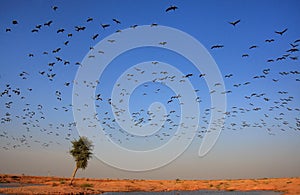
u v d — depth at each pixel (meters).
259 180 96.19
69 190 56.97
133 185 82.19
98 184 78.75
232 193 67.81
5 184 72.50
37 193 49.84
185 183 96.94
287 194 61.72
